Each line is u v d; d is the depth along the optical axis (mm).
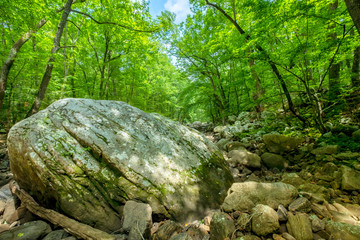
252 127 7195
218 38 7879
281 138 4168
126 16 8164
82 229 2018
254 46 4840
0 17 4215
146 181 2533
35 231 2072
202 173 3080
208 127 12359
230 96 10680
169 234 2088
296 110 6348
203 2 8570
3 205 2803
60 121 2906
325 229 1710
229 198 2369
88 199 2279
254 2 3945
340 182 2490
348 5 2479
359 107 4602
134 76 11688
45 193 2400
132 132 3090
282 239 1681
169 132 3602
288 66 4727
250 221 1913
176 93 19562
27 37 5332
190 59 10805
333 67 5766
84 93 10242
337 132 3941
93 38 10266
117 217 2326
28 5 4277
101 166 2572
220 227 1934
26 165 2473
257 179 3490
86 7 8852
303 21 4168
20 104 8984
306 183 2637
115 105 3537
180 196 2553
